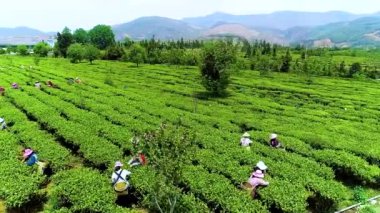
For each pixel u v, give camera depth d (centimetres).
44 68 8306
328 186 2030
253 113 4262
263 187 1978
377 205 2116
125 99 4566
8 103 3997
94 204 1723
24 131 2841
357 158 2572
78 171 2077
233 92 5794
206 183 1975
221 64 5272
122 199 2000
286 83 7662
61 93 4734
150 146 1535
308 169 2328
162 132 1535
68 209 1738
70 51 11231
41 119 3259
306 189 2062
